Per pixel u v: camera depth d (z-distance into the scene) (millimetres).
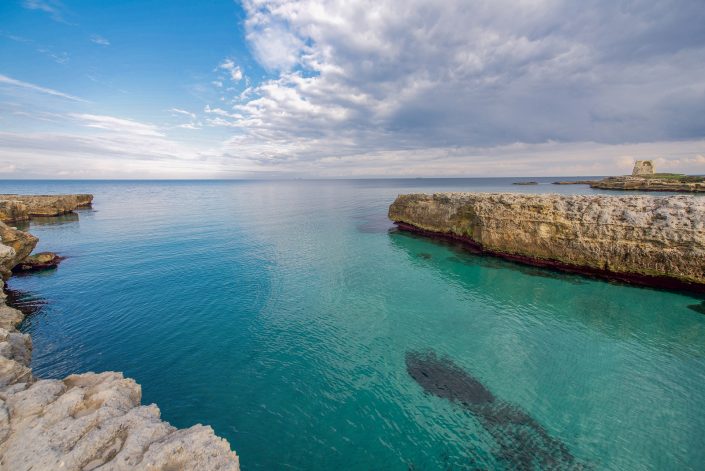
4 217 51906
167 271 27266
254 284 24625
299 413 11914
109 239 39094
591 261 24969
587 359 15305
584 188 104750
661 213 22766
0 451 5844
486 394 13023
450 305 21188
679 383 13539
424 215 41719
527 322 18891
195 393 12875
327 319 19266
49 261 28344
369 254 33219
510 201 29719
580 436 10938
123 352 15641
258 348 16125
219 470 5605
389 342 16812
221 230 45656
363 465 9914
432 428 11297
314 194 129875
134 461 5703
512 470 9719
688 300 20812
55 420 6559
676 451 10297
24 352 10742
